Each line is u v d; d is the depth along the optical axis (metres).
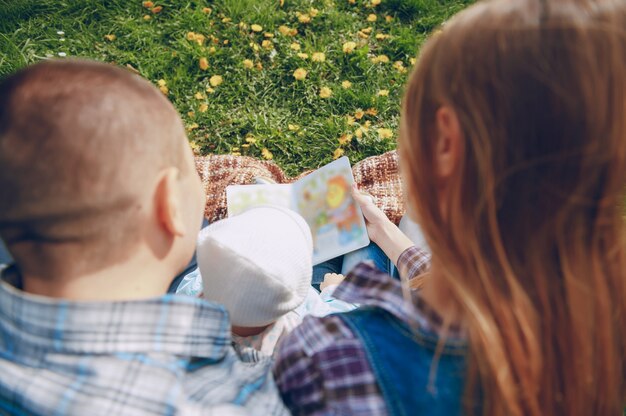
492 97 0.67
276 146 2.49
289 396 0.90
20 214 0.71
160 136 0.77
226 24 2.86
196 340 0.81
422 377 0.80
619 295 0.80
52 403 0.72
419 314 0.80
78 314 0.73
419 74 0.76
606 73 0.64
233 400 0.82
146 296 0.80
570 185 0.68
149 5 2.89
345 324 0.84
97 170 0.71
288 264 1.12
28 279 0.77
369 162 2.13
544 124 0.65
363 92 2.67
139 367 0.74
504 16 0.67
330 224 1.85
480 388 0.80
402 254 1.58
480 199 0.71
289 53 2.75
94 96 0.72
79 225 0.72
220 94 2.63
